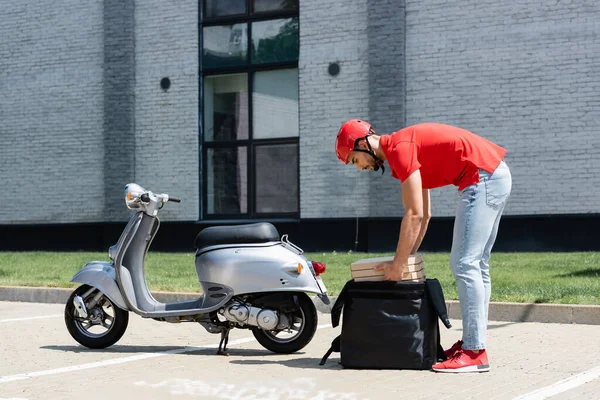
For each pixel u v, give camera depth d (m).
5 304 10.79
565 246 15.12
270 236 6.75
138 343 7.49
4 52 19.61
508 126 15.59
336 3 16.83
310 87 17.02
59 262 14.41
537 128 15.39
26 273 12.64
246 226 6.79
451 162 5.81
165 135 18.17
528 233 15.34
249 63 17.58
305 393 5.16
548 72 15.34
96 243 18.67
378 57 16.41
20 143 19.42
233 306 6.62
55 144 19.11
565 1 15.24
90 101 18.78
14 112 19.48
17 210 19.45
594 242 14.95
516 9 15.55
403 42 16.28
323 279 10.93
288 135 17.31
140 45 18.42
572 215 15.08
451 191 15.85
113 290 6.95
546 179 15.32
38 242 19.17
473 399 4.91
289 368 6.09
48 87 19.19
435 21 16.11
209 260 6.73
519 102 15.52
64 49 19.05
